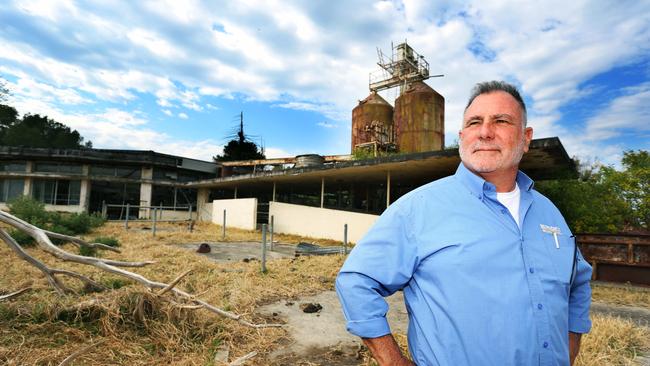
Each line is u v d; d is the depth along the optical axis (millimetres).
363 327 1250
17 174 21594
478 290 1176
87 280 4113
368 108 22484
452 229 1267
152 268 6289
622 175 10914
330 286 5844
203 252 9117
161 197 24547
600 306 5402
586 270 1462
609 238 7094
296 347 3342
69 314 3219
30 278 5129
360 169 12414
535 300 1181
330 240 13859
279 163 23359
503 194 1462
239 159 42406
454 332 1175
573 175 10273
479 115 1439
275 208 16922
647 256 6668
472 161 1413
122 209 21516
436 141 20000
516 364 1127
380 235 1338
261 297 4898
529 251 1252
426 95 20141
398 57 24688
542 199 1477
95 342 2906
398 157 10492
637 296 5906
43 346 2785
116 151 24984
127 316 3260
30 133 41219
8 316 3105
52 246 3584
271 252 9758
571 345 1488
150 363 2748
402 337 3707
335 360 3090
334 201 23688
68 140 47625
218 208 21219
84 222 12516
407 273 1314
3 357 2549
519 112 1446
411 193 1451
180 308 3404
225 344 3232
